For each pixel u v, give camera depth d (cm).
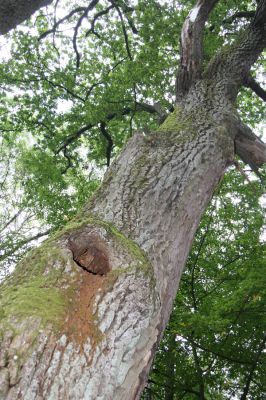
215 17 835
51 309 174
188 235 291
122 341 181
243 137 429
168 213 280
